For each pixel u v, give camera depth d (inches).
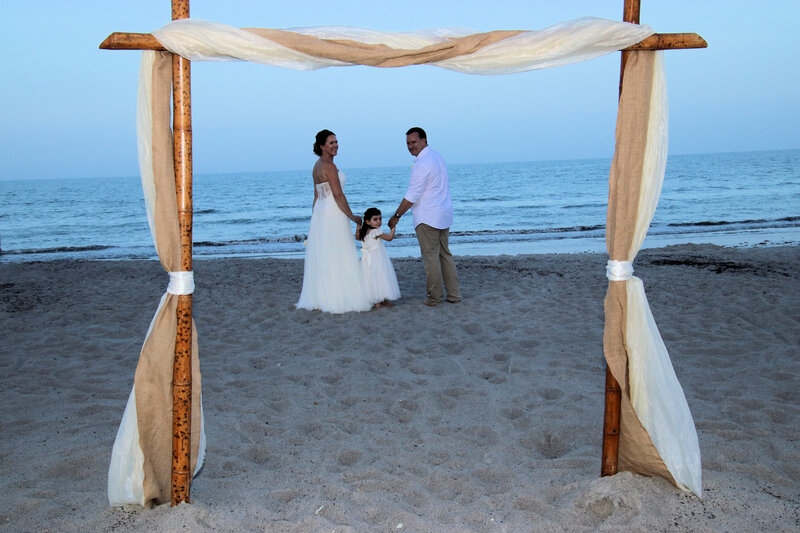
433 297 283.3
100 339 235.8
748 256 396.8
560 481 121.0
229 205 1429.6
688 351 207.2
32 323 259.6
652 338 113.0
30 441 143.0
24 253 649.6
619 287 111.6
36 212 1234.0
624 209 109.4
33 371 197.3
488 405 167.0
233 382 188.2
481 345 223.0
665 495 110.7
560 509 108.7
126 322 262.4
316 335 240.4
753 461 126.9
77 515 108.7
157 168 102.3
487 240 674.8
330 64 105.2
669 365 115.6
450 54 105.5
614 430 115.8
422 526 105.2
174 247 104.8
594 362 199.9
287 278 364.2
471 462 134.1
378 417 159.3
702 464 125.0
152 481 109.5
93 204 1417.3
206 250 648.4
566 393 173.2
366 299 275.9
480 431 150.9
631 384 114.0
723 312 255.3
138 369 107.0
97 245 726.5
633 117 106.8
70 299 308.0
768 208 927.7
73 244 770.2
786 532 99.3
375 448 142.0
